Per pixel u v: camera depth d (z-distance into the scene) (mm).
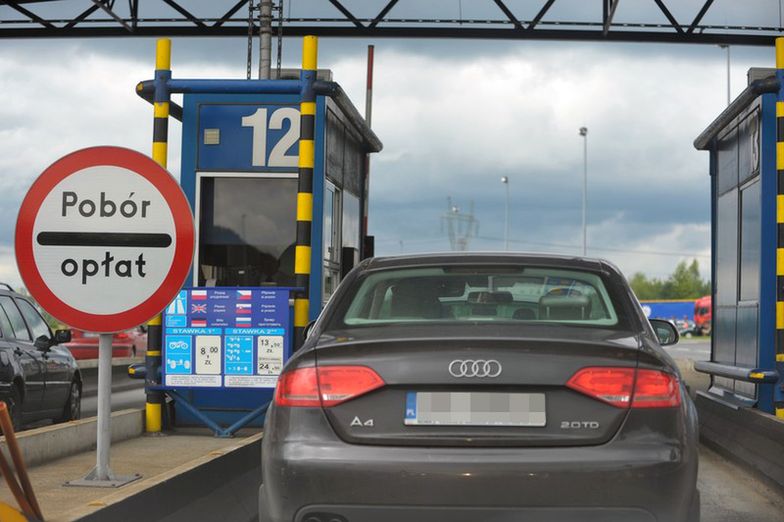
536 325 4906
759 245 10906
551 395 4426
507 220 85438
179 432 10094
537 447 4371
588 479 4270
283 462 4461
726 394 12234
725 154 13062
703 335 87938
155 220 6109
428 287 5277
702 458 10555
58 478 6949
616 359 4484
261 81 10414
